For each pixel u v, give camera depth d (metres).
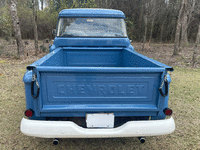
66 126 1.88
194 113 3.73
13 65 8.20
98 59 3.98
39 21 27.38
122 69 1.84
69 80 1.87
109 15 3.92
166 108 2.04
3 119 3.35
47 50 13.24
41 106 1.90
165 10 29.47
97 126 2.05
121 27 4.01
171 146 2.66
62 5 18.73
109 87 1.93
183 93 4.93
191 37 30.47
